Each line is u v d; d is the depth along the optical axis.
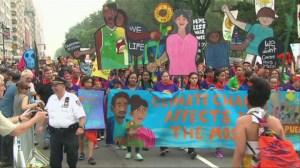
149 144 8.68
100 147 10.16
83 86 8.88
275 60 11.98
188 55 11.16
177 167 7.91
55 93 6.75
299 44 18.16
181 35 11.16
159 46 14.64
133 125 8.67
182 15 11.16
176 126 8.81
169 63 11.12
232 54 33.44
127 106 8.70
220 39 12.70
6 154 8.25
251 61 17.41
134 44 12.95
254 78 3.83
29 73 8.21
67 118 6.59
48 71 10.18
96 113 8.63
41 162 7.89
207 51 12.78
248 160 3.67
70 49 15.16
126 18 12.27
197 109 8.83
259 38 12.85
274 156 3.43
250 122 3.67
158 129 8.75
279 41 11.98
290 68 16.67
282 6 32.41
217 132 8.77
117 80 12.31
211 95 8.84
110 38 12.18
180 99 8.84
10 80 10.95
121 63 12.27
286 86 10.43
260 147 3.52
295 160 3.45
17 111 8.07
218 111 8.80
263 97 3.71
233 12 22.11
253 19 37.53
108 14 12.17
